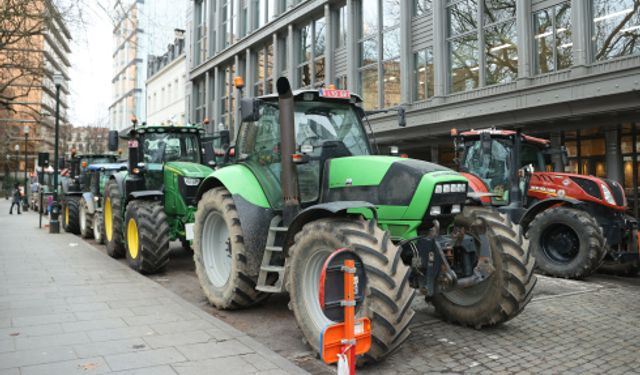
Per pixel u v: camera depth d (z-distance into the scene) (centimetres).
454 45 1505
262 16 2348
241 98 642
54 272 841
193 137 1027
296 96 578
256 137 630
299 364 448
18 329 511
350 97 604
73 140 5547
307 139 577
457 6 1498
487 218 555
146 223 846
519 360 462
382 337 412
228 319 598
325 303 305
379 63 1727
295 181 542
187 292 748
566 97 1189
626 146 1377
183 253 1141
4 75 1978
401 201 486
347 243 430
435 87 1512
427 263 486
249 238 581
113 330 511
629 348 495
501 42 1379
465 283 497
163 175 955
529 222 959
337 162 547
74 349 452
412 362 456
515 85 1318
